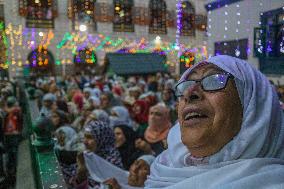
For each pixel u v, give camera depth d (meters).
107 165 3.25
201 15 25.58
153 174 1.25
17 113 5.86
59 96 8.13
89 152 3.30
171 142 1.26
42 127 2.14
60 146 3.56
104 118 4.65
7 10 18.12
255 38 8.97
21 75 16.09
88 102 6.70
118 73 19.12
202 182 0.96
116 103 6.98
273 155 1.02
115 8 23.20
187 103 1.03
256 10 9.27
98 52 22.89
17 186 2.05
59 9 20.69
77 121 5.50
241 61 1.10
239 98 1.02
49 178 1.64
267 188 0.86
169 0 25.05
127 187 2.68
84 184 3.10
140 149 3.85
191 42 25.20
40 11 19.72
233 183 0.88
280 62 8.15
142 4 24.19
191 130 1.01
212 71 1.05
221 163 0.99
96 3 22.36
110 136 3.57
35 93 7.99
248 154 0.99
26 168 2.54
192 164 1.12
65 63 21.86
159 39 23.88
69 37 21.47
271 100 1.04
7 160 4.45
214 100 0.99
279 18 8.26
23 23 18.91
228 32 11.14
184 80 1.06
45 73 21.17
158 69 20.30
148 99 6.88
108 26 23.03
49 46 20.95
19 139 5.44
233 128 1.00
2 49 16.92
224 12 11.42
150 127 4.25
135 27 24.11
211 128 0.99
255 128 0.98
